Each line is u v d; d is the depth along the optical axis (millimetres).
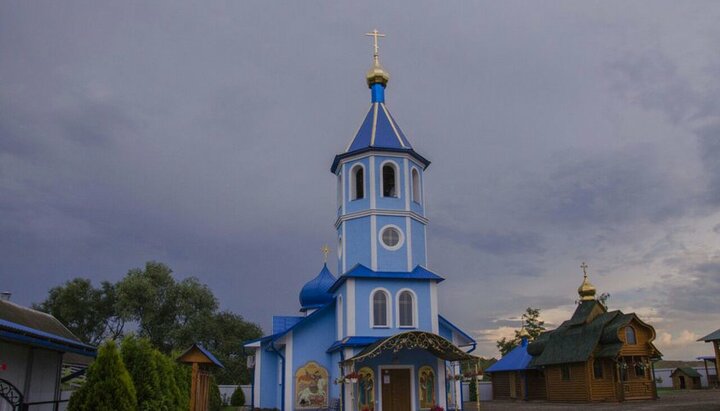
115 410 14641
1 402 17328
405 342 24641
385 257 28797
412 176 31078
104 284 62344
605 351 41219
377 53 33594
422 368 27094
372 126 31125
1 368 16922
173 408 19344
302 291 38188
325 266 38688
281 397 30984
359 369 26422
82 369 28500
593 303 45469
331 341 30047
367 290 27812
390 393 26656
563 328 46406
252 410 35344
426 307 28203
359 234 29328
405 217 29516
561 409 34531
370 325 27344
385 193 30500
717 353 49281
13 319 20047
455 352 25578
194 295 60688
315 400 29094
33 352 20484
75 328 60500
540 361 46031
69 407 14719
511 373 52219
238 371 64625
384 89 33156
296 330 29781
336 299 30234
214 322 62000
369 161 29922
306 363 29453
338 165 31766
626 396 41500
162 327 58594
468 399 53906
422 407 26641
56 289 61406
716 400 38156
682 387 59656
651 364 42625
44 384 21672
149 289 57781
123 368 15344
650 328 42125
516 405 41125
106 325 61875
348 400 26188
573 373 42969
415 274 28406
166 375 19625
